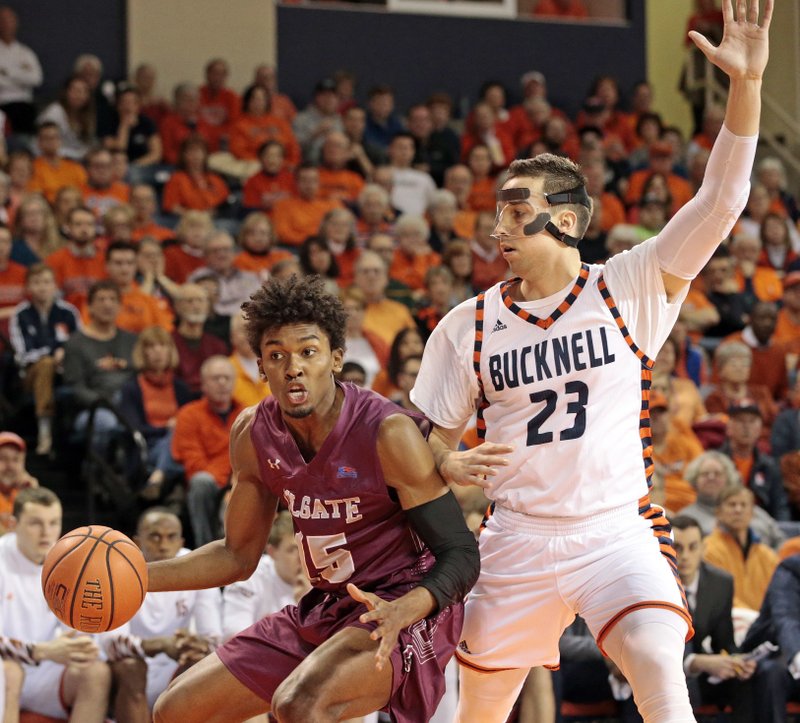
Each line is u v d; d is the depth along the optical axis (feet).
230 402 26.96
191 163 41.60
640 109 51.93
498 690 13.98
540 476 12.97
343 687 11.96
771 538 26.68
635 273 13.06
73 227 33.45
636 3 56.08
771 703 20.94
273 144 41.86
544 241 13.05
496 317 13.42
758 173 46.37
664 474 27.89
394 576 12.85
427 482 12.47
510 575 13.20
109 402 26.37
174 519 21.30
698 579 21.95
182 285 34.50
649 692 11.66
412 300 35.27
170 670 21.30
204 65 49.03
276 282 12.40
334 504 12.65
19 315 30.09
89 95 43.37
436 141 46.73
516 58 54.39
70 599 12.36
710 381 34.78
